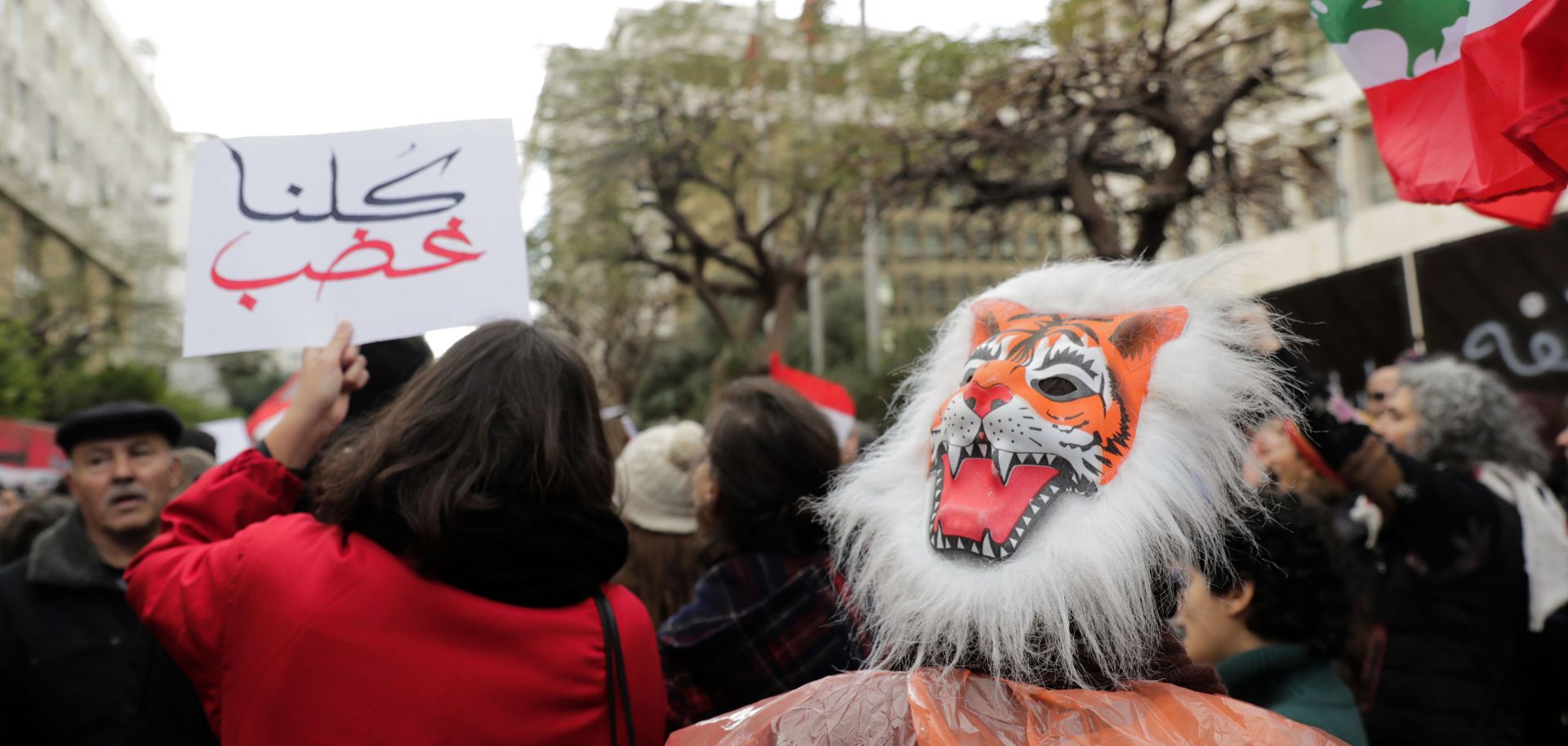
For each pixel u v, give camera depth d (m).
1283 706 1.90
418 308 1.85
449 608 1.44
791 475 2.00
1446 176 1.38
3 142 26.86
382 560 1.46
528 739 1.45
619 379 16.80
